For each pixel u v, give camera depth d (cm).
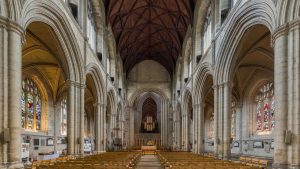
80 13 2100
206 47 2759
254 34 1852
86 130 4544
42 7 1430
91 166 1011
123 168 995
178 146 4531
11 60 1111
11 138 1095
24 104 2497
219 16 2167
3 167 1046
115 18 3484
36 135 2609
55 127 2989
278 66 1170
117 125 4356
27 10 1265
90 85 2841
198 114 2928
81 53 2077
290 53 1123
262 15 1399
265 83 2673
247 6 1536
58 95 2989
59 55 1930
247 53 2058
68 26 1742
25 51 2094
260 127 2767
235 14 1720
